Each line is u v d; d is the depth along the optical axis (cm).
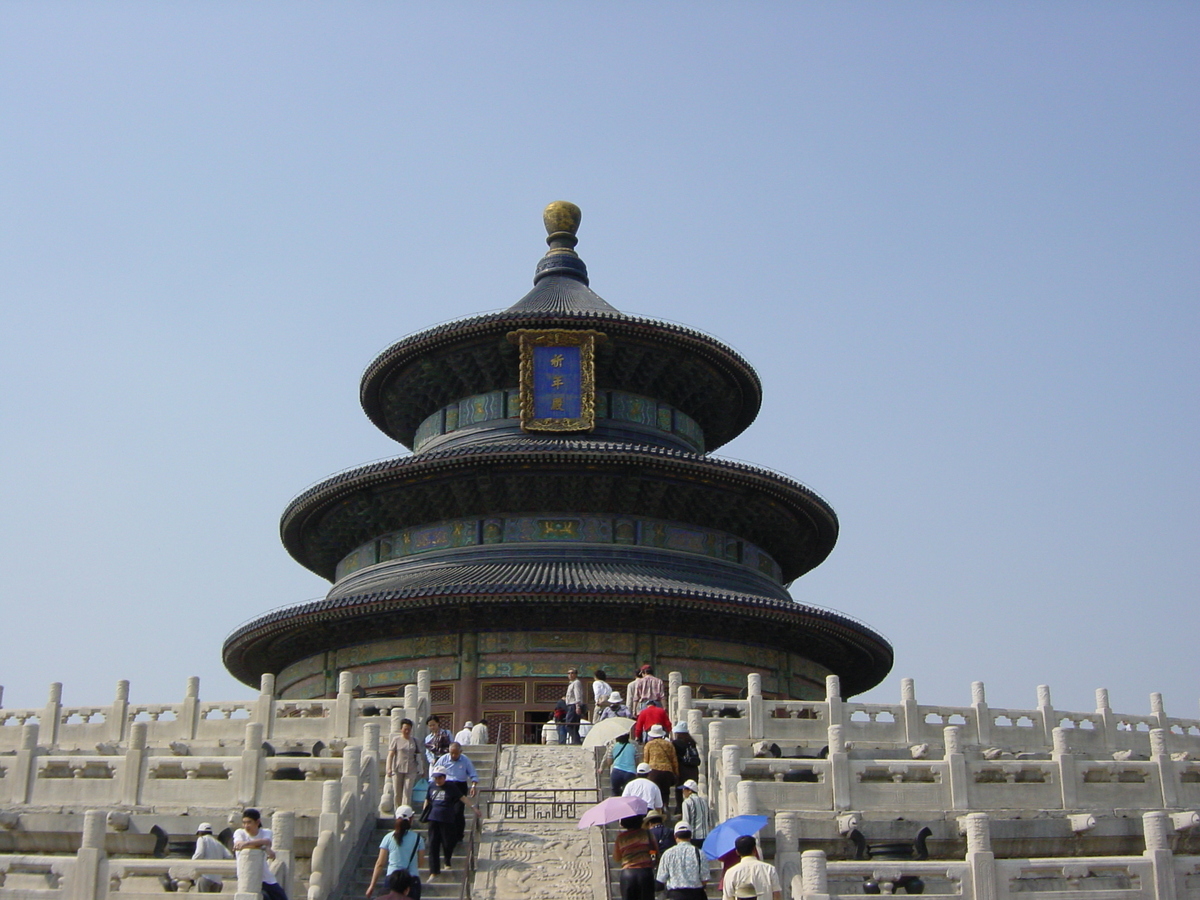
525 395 8056
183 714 4972
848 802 3741
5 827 3822
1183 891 3188
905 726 4819
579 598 6806
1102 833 3781
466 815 3866
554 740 5719
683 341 8300
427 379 8575
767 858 3528
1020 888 3133
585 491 7594
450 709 6944
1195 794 4141
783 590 8338
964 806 3794
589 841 3681
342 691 4778
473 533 7625
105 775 4034
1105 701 5278
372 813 3744
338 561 8550
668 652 7081
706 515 7869
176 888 3027
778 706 4762
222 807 3812
